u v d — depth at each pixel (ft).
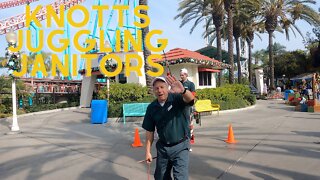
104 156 24.11
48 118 57.82
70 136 34.83
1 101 71.56
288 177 17.29
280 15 109.50
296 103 69.97
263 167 19.34
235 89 67.36
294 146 25.03
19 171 20.86
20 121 55.57
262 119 44.32
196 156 22.68
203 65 69.46
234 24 112.16
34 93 84.43
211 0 85.97
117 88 51.39
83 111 70.64
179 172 12.45
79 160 23.21
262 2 100.99
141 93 51.90
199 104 45.47
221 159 21.63
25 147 29.12
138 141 27.68
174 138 12.56
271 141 27.35
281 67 159.84
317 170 18.35
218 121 42.96
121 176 18.75
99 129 39.58
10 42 41.73
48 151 26.91
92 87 83.76
